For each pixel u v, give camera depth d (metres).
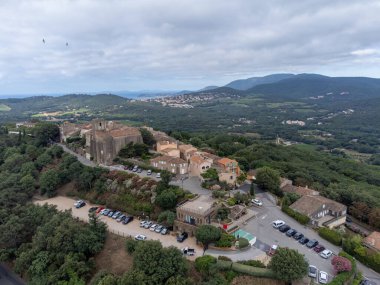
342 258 63.56
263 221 85.31
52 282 73.00
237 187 107.56
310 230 81.44
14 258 89.44
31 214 96.25
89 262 76.88
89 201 108.38
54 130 167.38
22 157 137.00
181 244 75.75
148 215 91.56
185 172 115.31
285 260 59.72
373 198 107.81
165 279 63.53
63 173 120.38
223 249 71.75
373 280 64.50
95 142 129.50
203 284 60.78
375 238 76.56
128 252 75.75
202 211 79.50
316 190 112.81
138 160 127.00
